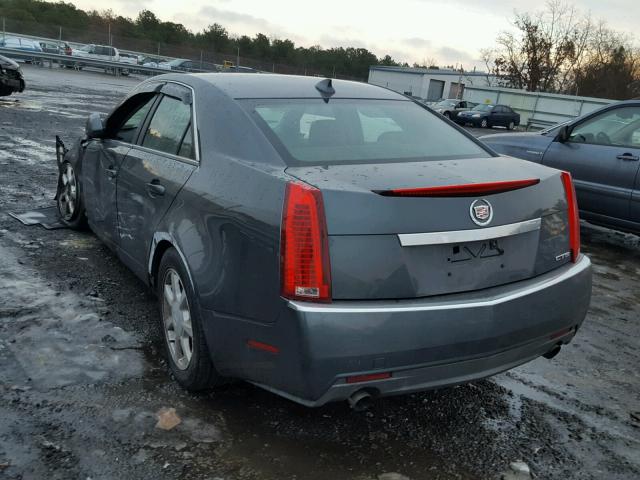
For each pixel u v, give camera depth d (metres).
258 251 2.52
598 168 6.59
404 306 2.42
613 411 3.25
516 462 2.72
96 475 2.44
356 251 2.40
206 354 2.88
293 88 3.52
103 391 3.05
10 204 6.37
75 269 4.66
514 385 3.46
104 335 3.63
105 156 4.39
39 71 32.91
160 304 3.37
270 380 2.54
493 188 2.64
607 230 7.86
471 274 2.62
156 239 3.30
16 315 3.78
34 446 2.58
